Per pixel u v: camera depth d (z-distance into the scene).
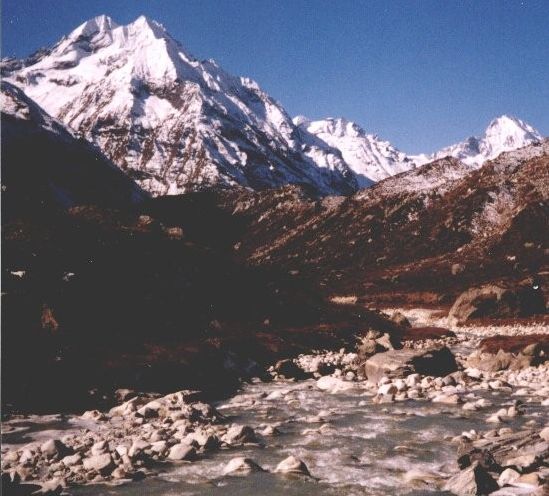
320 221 169.25
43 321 27.42
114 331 32.22
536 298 69.75
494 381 26.66
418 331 55.56
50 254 35.81
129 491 11.77
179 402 21.61
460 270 108.69
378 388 26.22
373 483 12.38
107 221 48.94
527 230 120.94
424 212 152.25
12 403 20.33
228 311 45.62
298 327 47.81
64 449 14.42
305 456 14.63
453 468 13.27
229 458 14.43
